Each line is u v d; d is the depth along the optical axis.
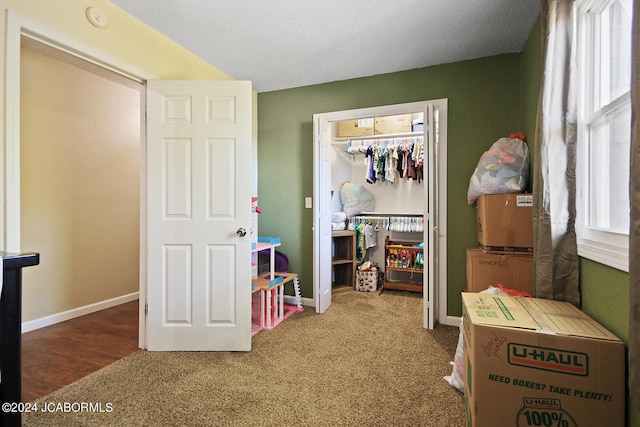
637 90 0.83
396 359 2.10
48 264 2.77
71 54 1.77
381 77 2.94
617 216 1.25
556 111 1.45
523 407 1.15
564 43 1.43
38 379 1.85
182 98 2.20
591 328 1.17
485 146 2.63
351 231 3.90
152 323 2.22
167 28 2.20
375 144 4.05
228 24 2.14
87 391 1.72
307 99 3.24
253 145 3.40
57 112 2.83
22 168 2.61
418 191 4.16
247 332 2.22
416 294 3.73
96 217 3.17
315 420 1.50
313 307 3.23
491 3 1.91
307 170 3.27
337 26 2.17
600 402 1.06
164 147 2.21
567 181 1.43
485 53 2.56
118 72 2.01
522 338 1.15
